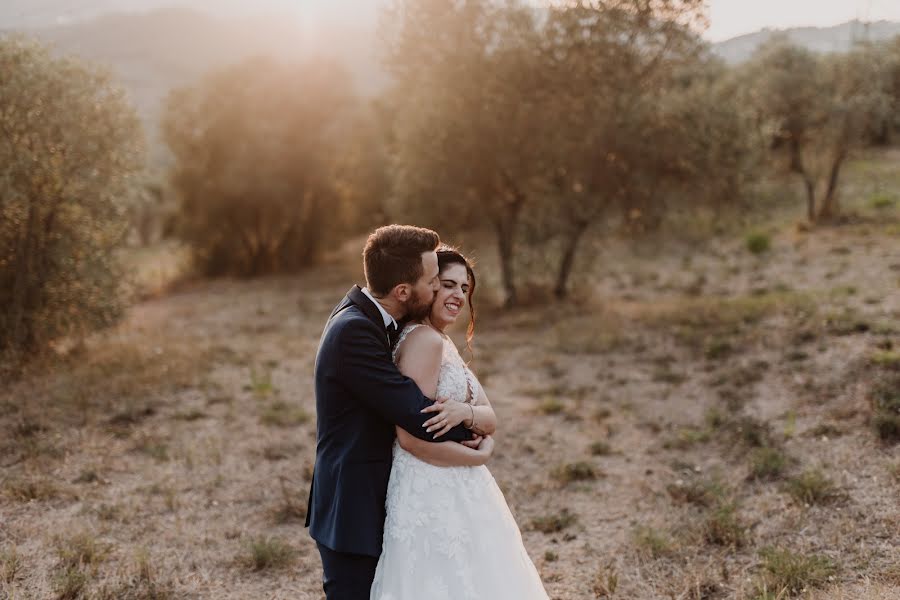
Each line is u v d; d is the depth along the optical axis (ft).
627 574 12.69
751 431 18.83
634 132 38.75
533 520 15.35
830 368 22.85
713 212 44.80
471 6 39.06
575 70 38.91
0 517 14.69
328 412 7.97
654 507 15.60
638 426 21.61
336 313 8.20
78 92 28.53
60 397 23.57
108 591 11.80
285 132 70.54
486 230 48.96
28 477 16.84
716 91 41.93
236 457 19.33
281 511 15.56
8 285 29.22
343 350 7.68
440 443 7.87
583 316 39.73
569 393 25.89
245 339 38.17
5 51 27.17
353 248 86.58
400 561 7.76
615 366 28.91
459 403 8.07
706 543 13.53
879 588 10.90
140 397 24.58
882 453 16.33
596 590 12.14
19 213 28.32
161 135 69.87
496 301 48.08
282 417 22.71
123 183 31.83
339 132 72.64
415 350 8.00
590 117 39.40
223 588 12.39
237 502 16.37
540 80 39.45
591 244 47.91
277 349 35.27
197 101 71.15
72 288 30.68
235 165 68.08
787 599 11.07
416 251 8.02
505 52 39.14
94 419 21.76
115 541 14.01
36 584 12.00
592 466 18.37
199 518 15.38
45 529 14.25
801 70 59.21
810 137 61.26
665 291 47.01
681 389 24.64
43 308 29.73
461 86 39.47
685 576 12.19
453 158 41.55
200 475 17.90
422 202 43.68
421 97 41.73
